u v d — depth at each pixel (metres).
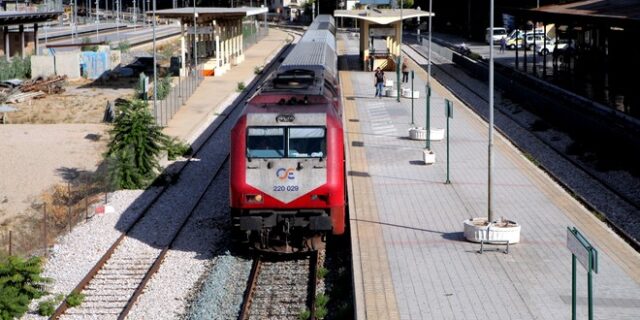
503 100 59.06
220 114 55.53
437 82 63.28
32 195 35.41
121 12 196.25
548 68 72.00
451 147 38.41
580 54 57.34
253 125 25.12
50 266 24.70
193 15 72.31
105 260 25.09
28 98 63.53
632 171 36.69
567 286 20.22
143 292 22.47
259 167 25.00
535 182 31.39
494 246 23.56
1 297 20.39
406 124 44.72
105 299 21.97
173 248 26.53
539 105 52.31
